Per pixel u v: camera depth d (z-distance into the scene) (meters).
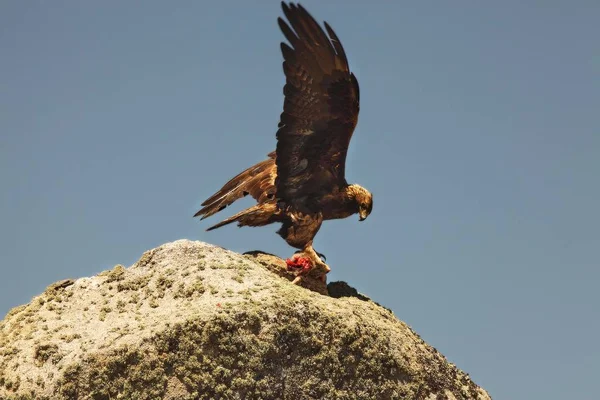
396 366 15.26
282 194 17.89
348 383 14.81
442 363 16.08
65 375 13.55
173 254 15.70
